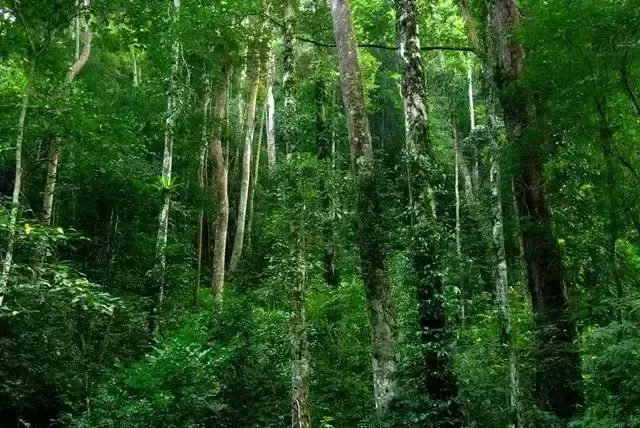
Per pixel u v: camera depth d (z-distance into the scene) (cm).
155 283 1342
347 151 2138
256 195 2836
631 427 585
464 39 1517
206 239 2731
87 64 1955
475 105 2883
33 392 925
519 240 1029
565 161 962
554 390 842
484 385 854
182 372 929
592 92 743
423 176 823
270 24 1595
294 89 1018
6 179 1545
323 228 1162
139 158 1619
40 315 919
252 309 1258
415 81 861
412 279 853
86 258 1430
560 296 924
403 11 892
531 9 831
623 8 677
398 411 808
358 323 1299
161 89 1717
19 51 868
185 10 1391
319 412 1030
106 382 961
